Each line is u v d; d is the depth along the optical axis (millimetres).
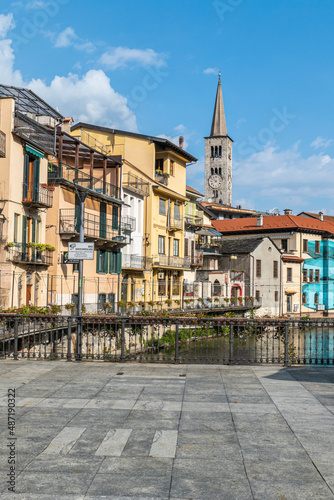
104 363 14539
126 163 44781
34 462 7055
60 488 6262
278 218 76500
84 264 35625
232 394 11008
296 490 6273
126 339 32062
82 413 9438
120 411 9586
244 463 7102
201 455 7383
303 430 8555
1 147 26578
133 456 7316
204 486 6363
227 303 56812
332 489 6309
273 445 7824
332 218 94188
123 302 37969
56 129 32906
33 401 10266
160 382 12109
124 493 6148
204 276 59312
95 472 6742
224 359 15086
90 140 48188
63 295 33031
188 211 58125
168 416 9297
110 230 39531
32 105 30688
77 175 34844
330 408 9922
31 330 23047
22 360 14984
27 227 29672
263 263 66062
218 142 129125
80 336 15086
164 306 48031
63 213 33000
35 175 29859
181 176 54000
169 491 6215
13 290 27125
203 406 10008
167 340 36125
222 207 104438
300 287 72125
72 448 7602
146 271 45688
